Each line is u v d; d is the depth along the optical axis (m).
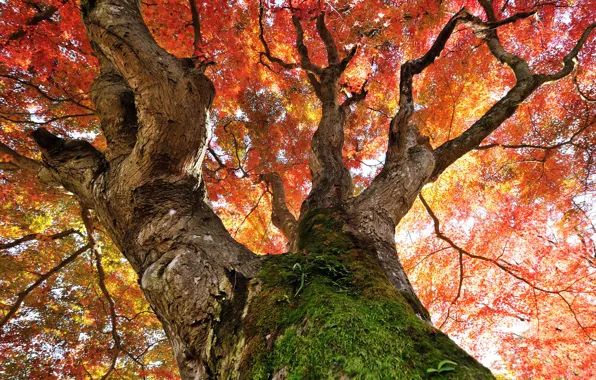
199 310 1.85
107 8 2.48
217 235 2.34
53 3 4.23
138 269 2.30
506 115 3.91
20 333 6.59
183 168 2.54
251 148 7.70
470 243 7.03
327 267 1.91
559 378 5.89
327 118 4.47
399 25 6.64
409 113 3.46
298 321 1.46
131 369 7.43
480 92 7.66
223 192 7.37
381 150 8.33
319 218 2.77
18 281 6.88
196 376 1.68
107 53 2.44
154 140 2.36
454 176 7.93
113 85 3.15
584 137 7.22
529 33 7.39
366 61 6.78
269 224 8.27
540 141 7.66
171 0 5.15
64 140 3.10
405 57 7.76
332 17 6.38
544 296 6.24
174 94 2.30
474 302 6.48
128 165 2.52
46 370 6.41
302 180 8.06
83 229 7.71
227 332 1.65
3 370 6.23
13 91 5.96
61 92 6.05
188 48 5.76
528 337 6.27
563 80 7.34
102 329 7.32
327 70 5.16
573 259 6.39
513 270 6.41
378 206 2.86
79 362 6.79
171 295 1.94
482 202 7.77
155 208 2.38
